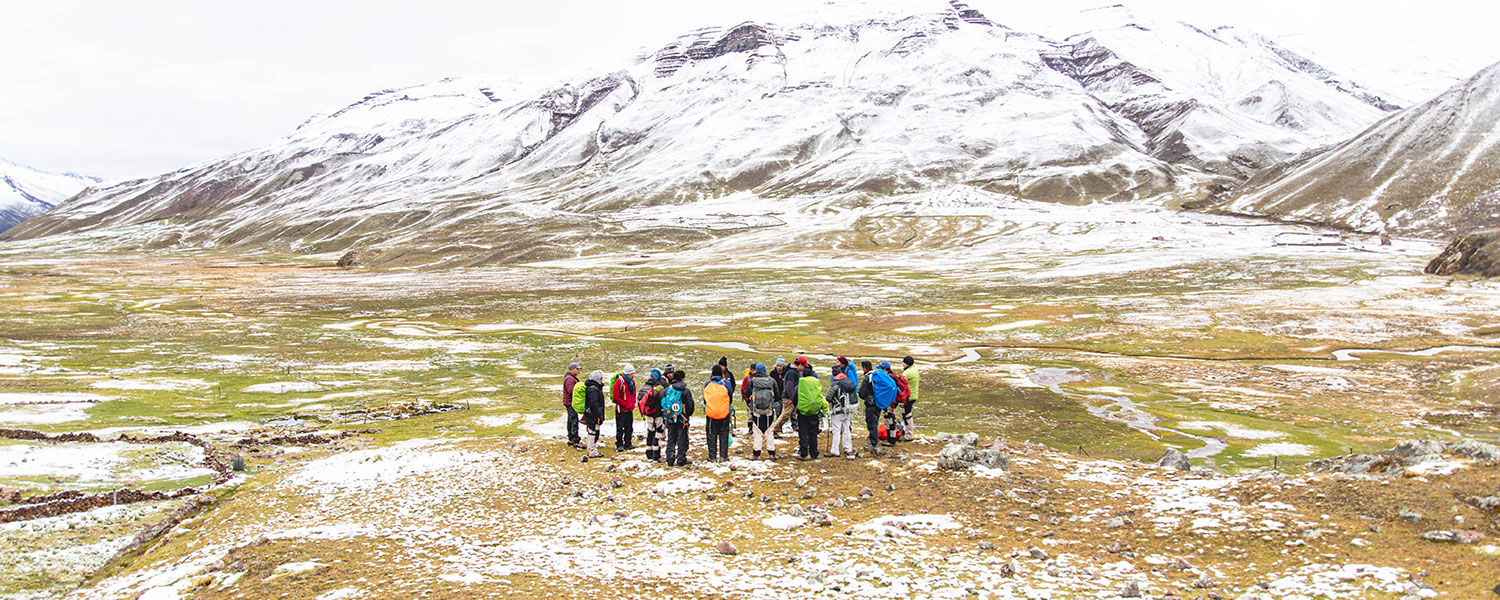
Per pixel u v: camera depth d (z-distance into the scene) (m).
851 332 92.81
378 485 24.73
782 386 29.86
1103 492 21.08
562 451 28.41
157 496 25.56
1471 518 15.48
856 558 16.66
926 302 121.12
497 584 15.24
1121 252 185.50
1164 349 77.69
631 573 15.88
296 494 24.03
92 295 146.50
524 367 71.19
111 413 46.84
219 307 128.12
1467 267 123.88
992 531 18.22
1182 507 19.08
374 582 15.56
